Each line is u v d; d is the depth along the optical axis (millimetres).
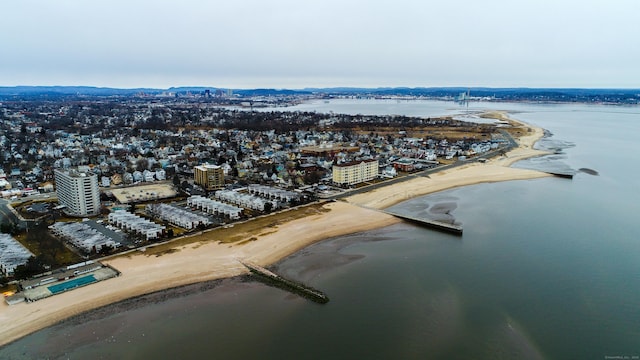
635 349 82500
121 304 100750
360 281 111875
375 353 82312
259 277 114438
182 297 104062
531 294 103938
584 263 121312
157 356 82125
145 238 139875
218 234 145875
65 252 129250
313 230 150875
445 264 122062
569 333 87875
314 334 88500
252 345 85062
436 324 91750
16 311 97062
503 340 85812
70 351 83875
